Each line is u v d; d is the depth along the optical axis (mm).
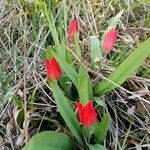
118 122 276
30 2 374
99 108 277
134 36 340
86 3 376
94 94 276
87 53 318
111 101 281
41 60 323
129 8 354
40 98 292
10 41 345
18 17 374
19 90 295
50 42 351
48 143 227
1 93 307
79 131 251
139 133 266
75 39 272
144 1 357
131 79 289
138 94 279
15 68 316
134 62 253
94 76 294
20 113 278
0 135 286
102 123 239
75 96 291
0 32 373
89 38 320
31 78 305
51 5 375
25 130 258
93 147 243
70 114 246
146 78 295
